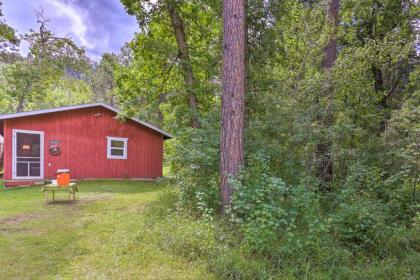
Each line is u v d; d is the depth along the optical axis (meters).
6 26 12.73
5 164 9.49
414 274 3.18
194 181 4.98
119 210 5.60
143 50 8.73
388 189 4.69
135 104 9.41
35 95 20.70
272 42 7.45
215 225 3.84
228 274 2.95
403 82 9.23
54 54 17.28
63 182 6.54
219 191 4.61
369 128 6.75
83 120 11.02
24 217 5.04
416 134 4.41
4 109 22.89
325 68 5.91
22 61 17.50
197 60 8.81
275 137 5.59
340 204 4.09
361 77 5.99
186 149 5.11
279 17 7.30
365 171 4.74
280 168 5.30
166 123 9.19
